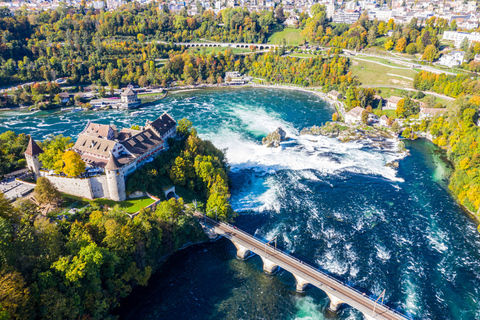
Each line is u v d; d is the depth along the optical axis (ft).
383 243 424.05
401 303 341.62
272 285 367.66
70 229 344.49
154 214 395.75
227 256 407.23
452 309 337.93
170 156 524.52
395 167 619.26
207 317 328.49
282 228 448.65
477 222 469.16
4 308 230.07
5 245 262.88
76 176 428.15
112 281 321.73
